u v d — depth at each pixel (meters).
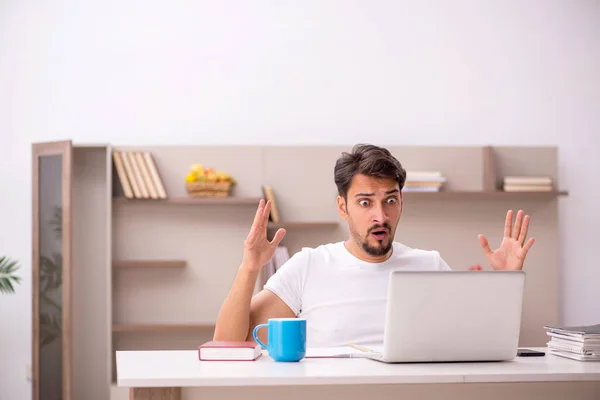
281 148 5.00
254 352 2.01
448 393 1.93
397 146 5.05
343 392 1.89
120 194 4.92
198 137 5.11
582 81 5.27
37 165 4.71
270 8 5.16
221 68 5.14
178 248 4.93
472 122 5.21
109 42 5.11
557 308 5.01
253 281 2.38
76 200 4.92
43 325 4.61
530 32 5.27
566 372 1.82
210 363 1.96
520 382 1.96
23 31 5.08
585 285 5.21
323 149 5.01
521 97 5.24
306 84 5.16
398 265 2.70
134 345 4.86
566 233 5.22
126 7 5.13
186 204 4.92
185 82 5.12
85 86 5.09
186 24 5.14
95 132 5.08
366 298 2.64
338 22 5.19
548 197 5.03
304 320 2.02
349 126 5.16
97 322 4.88
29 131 5.05
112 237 4.91
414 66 5.21
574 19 5.29
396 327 1.92
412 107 5.20
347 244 2.75
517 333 2.00
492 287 1.96
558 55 5.27
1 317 4.98
